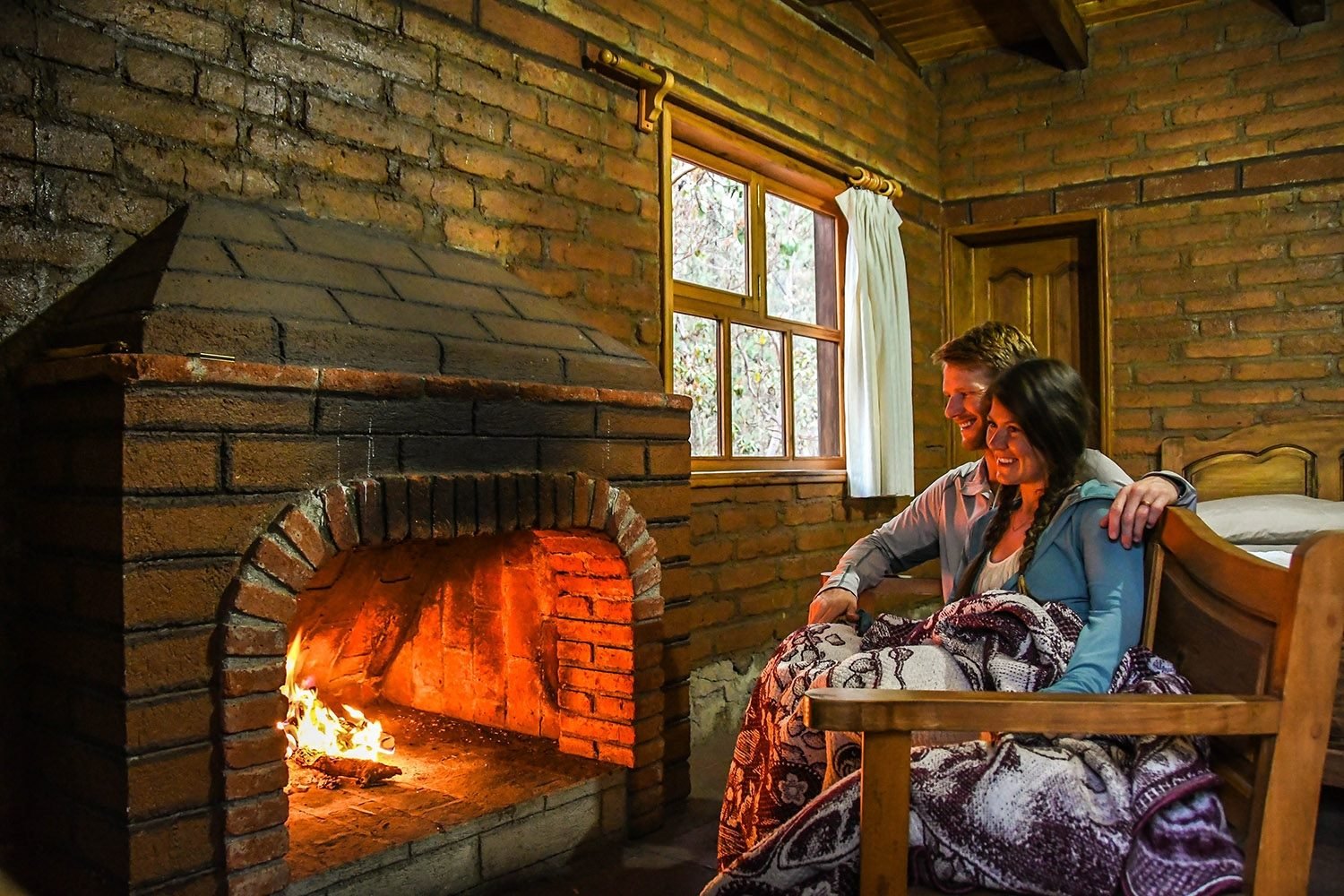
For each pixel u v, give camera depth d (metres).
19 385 1.84
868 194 4.20
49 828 1.82
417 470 2.02
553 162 2.85
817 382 4.22
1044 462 1.81
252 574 1.77
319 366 1.87
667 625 2.66
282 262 2.01
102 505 1.66
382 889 1.99
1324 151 4.13
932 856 1.40
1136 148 4.49
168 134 2.03
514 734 2.81
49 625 1.80
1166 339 4.44
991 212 4.82
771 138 3.67
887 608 4.41
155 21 2.01
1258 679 1.38
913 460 4.46
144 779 1.65
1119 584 1.65
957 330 4.99
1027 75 4.72
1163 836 1.36
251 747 1.77
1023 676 1.58
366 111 2.38
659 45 3.25
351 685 3.03
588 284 2.96
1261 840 1.31
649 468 2.58
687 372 3.52
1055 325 4.93
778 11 3.84
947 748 1.49
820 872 1.43
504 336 2.29
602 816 2.46
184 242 1.88
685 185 3.53
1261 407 4.25
